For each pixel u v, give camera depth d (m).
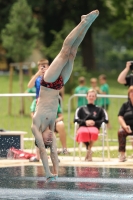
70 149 26.00
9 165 20.36
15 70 73.00
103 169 19.31
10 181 16.59
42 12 75.81
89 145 21.98
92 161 21.80
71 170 19.00
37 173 18.19
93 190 15.15
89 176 17.56
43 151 14.89
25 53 49.69
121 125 22.14
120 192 14.88
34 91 34.53
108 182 16.44
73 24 79.88
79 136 21.69
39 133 14.92
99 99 33.59
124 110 22.59
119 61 125.44
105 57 127.56
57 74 14.88
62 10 76.06
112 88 59.28
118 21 68.19
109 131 33.59
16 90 55.62
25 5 50.12
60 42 48.62
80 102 32.81
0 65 75.44
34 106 22.03
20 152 22.61
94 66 78.69
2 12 70.56
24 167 19.73
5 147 23.06
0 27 70.50
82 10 75.94
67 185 15.92
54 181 16.56
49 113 14.94
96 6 75.06
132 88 22.64
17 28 49.44
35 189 15.32
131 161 21.84
